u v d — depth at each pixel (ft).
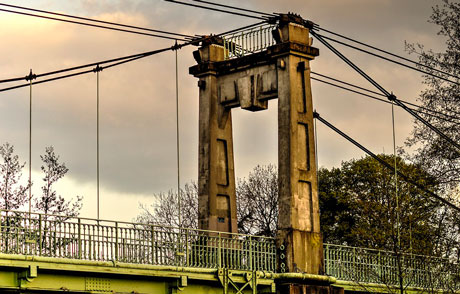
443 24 192.13
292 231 146.72
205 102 159.33
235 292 141.18
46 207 202.18
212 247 139.64
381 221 247.91
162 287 131.85
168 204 255.50
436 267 177.99
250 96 155.02
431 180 193.16
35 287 118.01
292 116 148.97
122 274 125.29
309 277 146.51
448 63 191.62
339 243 274.57
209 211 156.04
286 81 149.89
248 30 157.28
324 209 280.51
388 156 271.90
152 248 130.31
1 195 200.13
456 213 192.54
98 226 123.95
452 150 190.49
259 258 145.18
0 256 113.91
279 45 150.82
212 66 159.33
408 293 169.58
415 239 222.28
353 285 157.28
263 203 263.29
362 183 273.95
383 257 166.81
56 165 205.98
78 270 120.47
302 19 153.99
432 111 191.01
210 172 157.28
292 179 147.84
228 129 160.45
